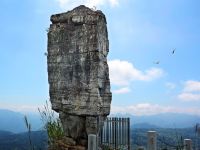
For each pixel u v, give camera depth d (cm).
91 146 1802
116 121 2138
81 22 2105
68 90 2109
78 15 2122
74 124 2089
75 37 2112
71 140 2091
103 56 2122
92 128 2025
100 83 2053
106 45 2175
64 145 2077
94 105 2017
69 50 2128
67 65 2128
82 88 2059
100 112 2045
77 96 2072
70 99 2095
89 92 2038
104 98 2106
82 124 2081
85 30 2083
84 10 2122
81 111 2050
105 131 2152
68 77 2117
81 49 2084
